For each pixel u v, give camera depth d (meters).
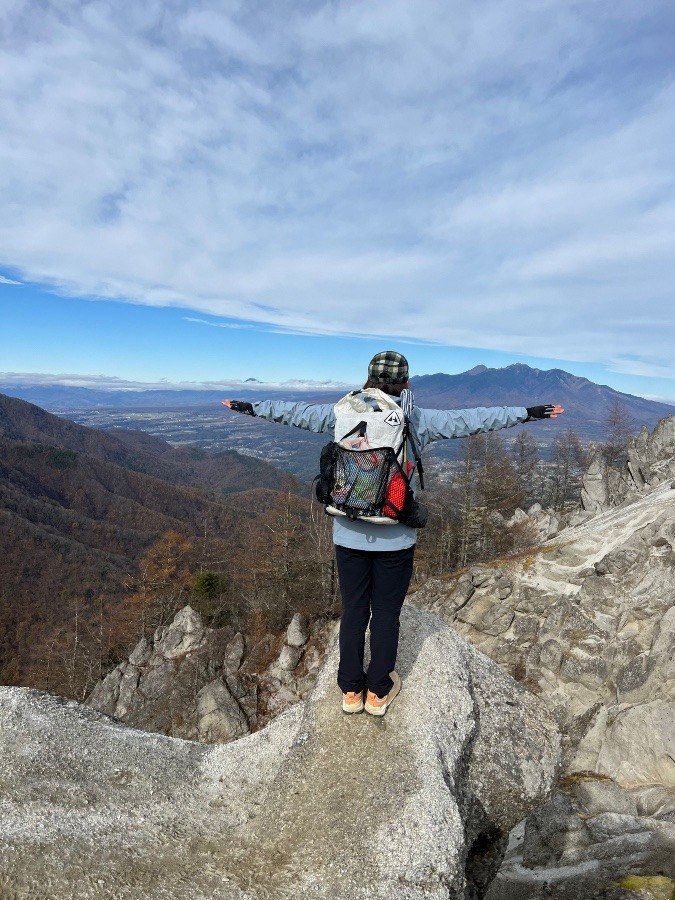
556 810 10.71
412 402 3.85
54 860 2.84
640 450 39.94
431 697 4.19
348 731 3.93
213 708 25.19
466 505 43.84
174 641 29.30
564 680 19.11
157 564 50.19
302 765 3.74
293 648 27.19
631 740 14.26
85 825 3.24
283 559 35.53
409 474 3.72
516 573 23.73
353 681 3.99
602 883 8.94
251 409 3.97
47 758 3.92
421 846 3.01
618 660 18.23
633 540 19.94
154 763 4.20
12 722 4.26
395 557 3.85
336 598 33.59
